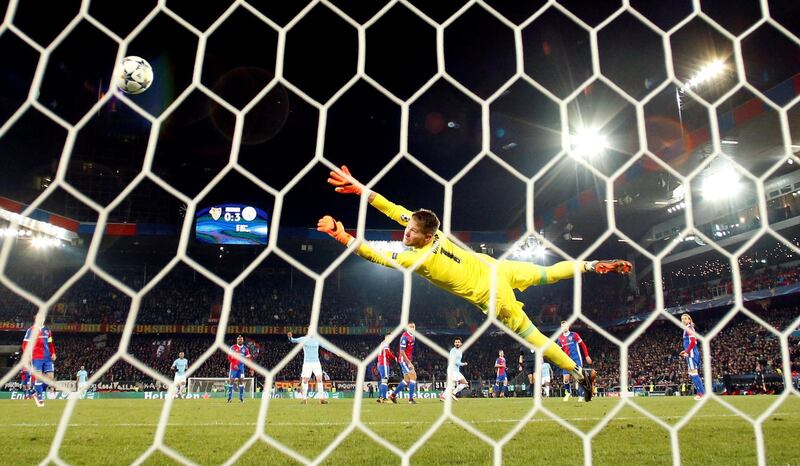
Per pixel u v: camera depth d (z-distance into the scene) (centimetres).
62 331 3244
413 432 520
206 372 3372
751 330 2786
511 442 427
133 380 3266
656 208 3150
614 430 507
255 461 356
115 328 3338
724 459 351
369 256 320
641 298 3553
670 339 3147
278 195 175
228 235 3425
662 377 2803
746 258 3150
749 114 2008
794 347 2403
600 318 3712
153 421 689
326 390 2686
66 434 527
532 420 648
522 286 449
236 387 2458
